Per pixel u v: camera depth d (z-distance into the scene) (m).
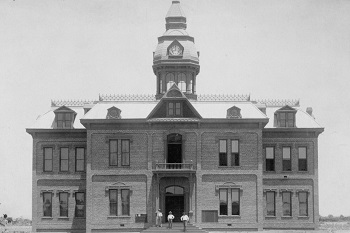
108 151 67.31
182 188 66.94
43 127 71.12
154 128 67.31
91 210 66.69
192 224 65.44
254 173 66.81
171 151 67.81
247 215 66.31
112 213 66.75
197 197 66.38
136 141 67.31
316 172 70.38
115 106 69.19
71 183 70.44
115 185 66.88
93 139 67.50
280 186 70.25
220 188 66.62
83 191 70.31
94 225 66.44
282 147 70.75
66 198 70.44
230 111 67.56
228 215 66.31
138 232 66.06
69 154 70.81
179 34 78.56
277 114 71.44
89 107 73.88
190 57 77.19
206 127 67.31
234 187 66.62
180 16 80.25
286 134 70.81
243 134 67.31
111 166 67.12
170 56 76.81
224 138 67.19
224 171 66.75
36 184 70.44
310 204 70.06
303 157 70.69
